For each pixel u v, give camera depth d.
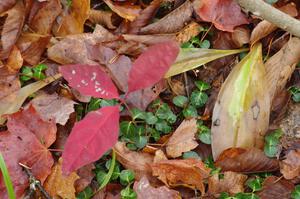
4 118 0.80
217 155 0.80
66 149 0.72
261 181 0.80
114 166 0.80
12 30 0.83
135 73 0.76
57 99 0.81
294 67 0.84
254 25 0.86
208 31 0.86
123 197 0.78
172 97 0.84
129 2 0.86
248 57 0.83
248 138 0.80
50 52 0.84
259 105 0.81
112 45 0.84
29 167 0.77
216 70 0.85
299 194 0.79
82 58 0.83
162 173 0.79
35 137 0.78
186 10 0.86
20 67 0.82
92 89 0.76
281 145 0.81
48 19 0.85
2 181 0.77
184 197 0.79
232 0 0.85
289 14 0.88
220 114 0.81
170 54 0.76
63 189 0.77
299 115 0.84
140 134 0.81
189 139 0.81
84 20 0.84
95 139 0.73
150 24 0.85
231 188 0.80
